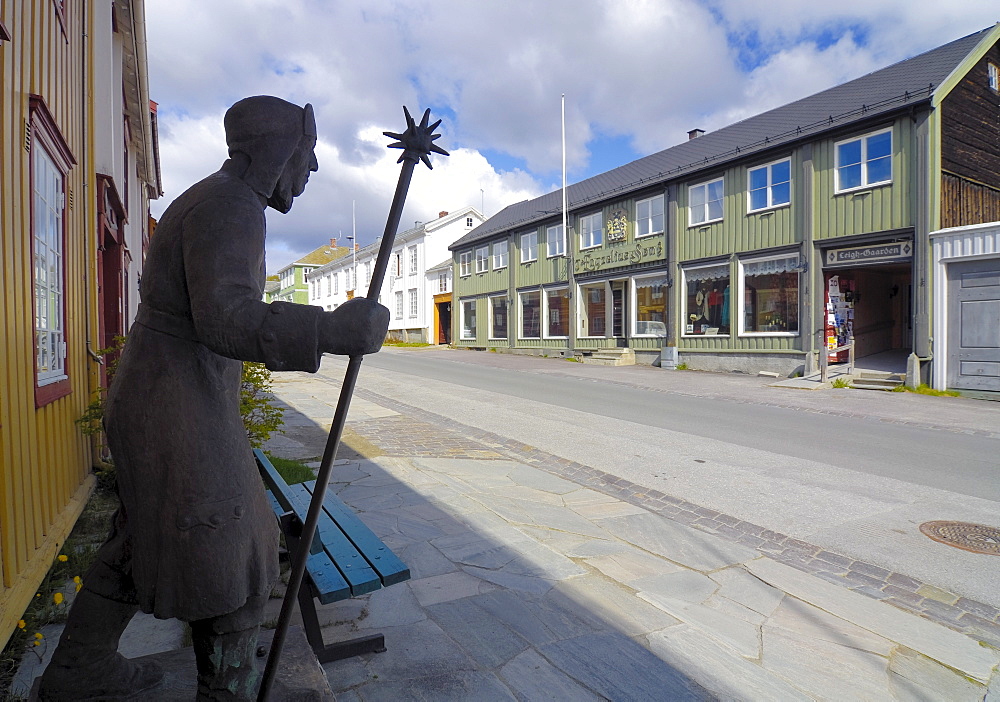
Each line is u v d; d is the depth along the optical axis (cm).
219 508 154
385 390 1411
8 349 320
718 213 1916
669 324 2072
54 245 455
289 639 249
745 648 307
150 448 152
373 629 309
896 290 1939
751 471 679
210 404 158
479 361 2431
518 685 262
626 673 274
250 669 171
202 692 169
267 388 634
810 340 1644
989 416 1052
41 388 381
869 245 1527
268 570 169
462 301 3506
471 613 329
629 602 352
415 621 319
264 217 160
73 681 183
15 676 261
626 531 482
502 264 3084
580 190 2873
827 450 788
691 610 347
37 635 283
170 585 152
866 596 377
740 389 1446
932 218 1396
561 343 2653
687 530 489
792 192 1684
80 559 381
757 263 1802
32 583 322
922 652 309
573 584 374
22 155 357
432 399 1262
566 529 481
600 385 1553
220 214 148
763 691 266
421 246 4147
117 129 862
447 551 420
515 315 2953
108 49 684
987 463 720
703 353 1955
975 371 1305
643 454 761
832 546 460
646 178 2220
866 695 268
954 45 1675
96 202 643
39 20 408
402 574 264
